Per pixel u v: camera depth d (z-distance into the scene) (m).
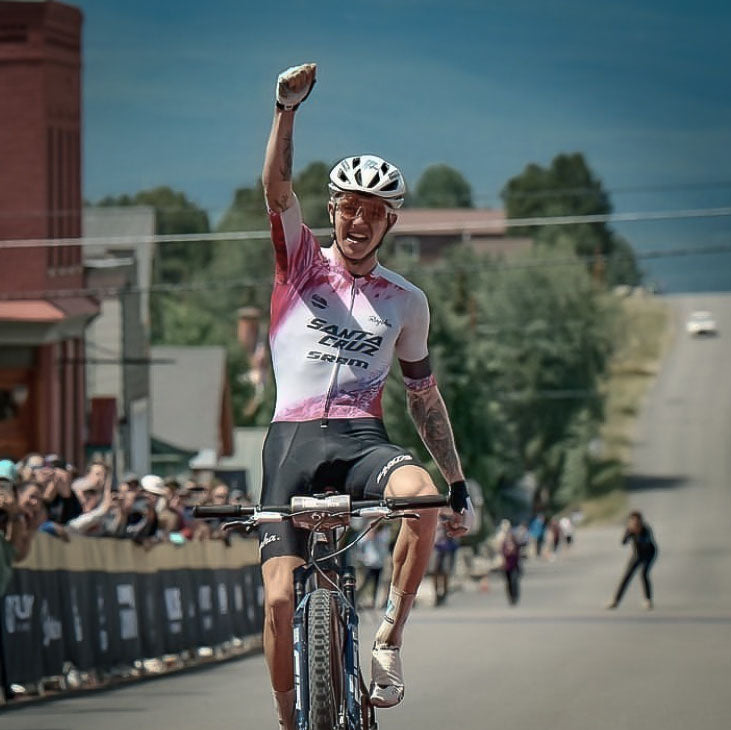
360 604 38.09
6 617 14.48
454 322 71.50
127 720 12.91
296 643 7.60
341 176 8.27
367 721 8.14
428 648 20.19
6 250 36.94
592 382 111.25
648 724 12.21
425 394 8.61
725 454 127.88
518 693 14.44
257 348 101.88
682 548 81.38
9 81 37.22
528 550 87.31
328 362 8.29
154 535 18.52
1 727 12.46
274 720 12.84
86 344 46.75
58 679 15.58
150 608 18.41
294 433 8.27
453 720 12.46
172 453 58.66
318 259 8.37
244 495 25.66
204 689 15.63
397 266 77.19
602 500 113.06
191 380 68.06
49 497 17.25
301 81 7.88
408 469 8.04
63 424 38.59
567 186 185.62
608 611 31.72
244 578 23.69
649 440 133.50
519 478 85.62
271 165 8.06
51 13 37.44
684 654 18.70
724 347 168.00
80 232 40.00
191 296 123.69
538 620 27.14
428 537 8.19
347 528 8.43
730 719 12.50
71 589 16.02
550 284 107.56
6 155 37.16
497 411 74.94
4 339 36.12
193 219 148.50
